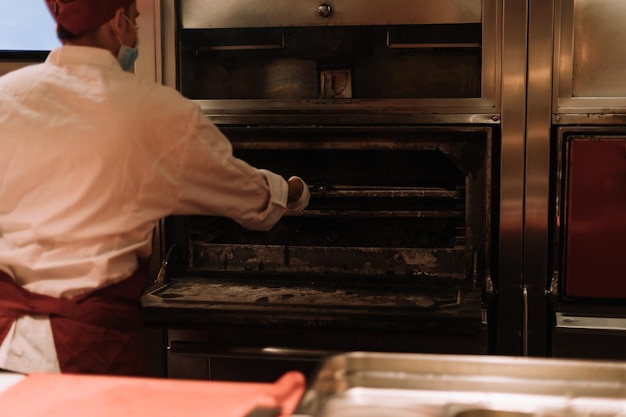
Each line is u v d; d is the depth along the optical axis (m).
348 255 2.74
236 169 1.95
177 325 2.36
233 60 3.07
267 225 2.14
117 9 1.84
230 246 2.80
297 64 3.03
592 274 2.55
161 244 2.80
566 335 2.57
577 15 2.57
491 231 2.65
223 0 2.74
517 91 2.56
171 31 2.74
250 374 2.70
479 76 2.89
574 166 2.51
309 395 1.14
